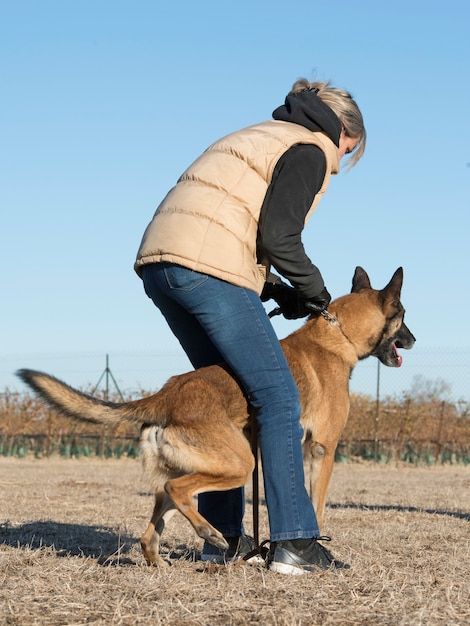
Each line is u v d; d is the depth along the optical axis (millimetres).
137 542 5672
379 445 21422
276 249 4125
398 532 6516
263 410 4234
